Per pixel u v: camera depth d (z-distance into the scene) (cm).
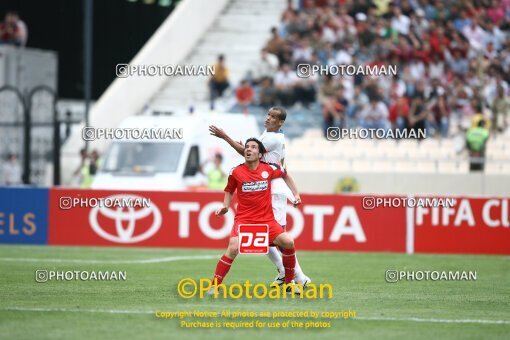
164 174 6288
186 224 5253
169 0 9638
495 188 7281
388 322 2850
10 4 9056
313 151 7800
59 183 7212
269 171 3278
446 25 8388
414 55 8088
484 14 8656
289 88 7838
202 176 6425
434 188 7338
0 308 3011
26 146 7200
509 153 7738
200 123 6481
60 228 5350
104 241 5309
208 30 8856
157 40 8325
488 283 3850
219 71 7969
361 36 8119
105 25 9319
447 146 7744
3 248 5162
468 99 8094
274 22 8888
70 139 7888
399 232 5178
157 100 8312
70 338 2531
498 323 2858
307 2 8588
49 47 9231
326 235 5206
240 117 6656
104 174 6369
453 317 2961
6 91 7831
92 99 9394
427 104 7750
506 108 8000
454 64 8225
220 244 5234
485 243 5153
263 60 8250
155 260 4547
